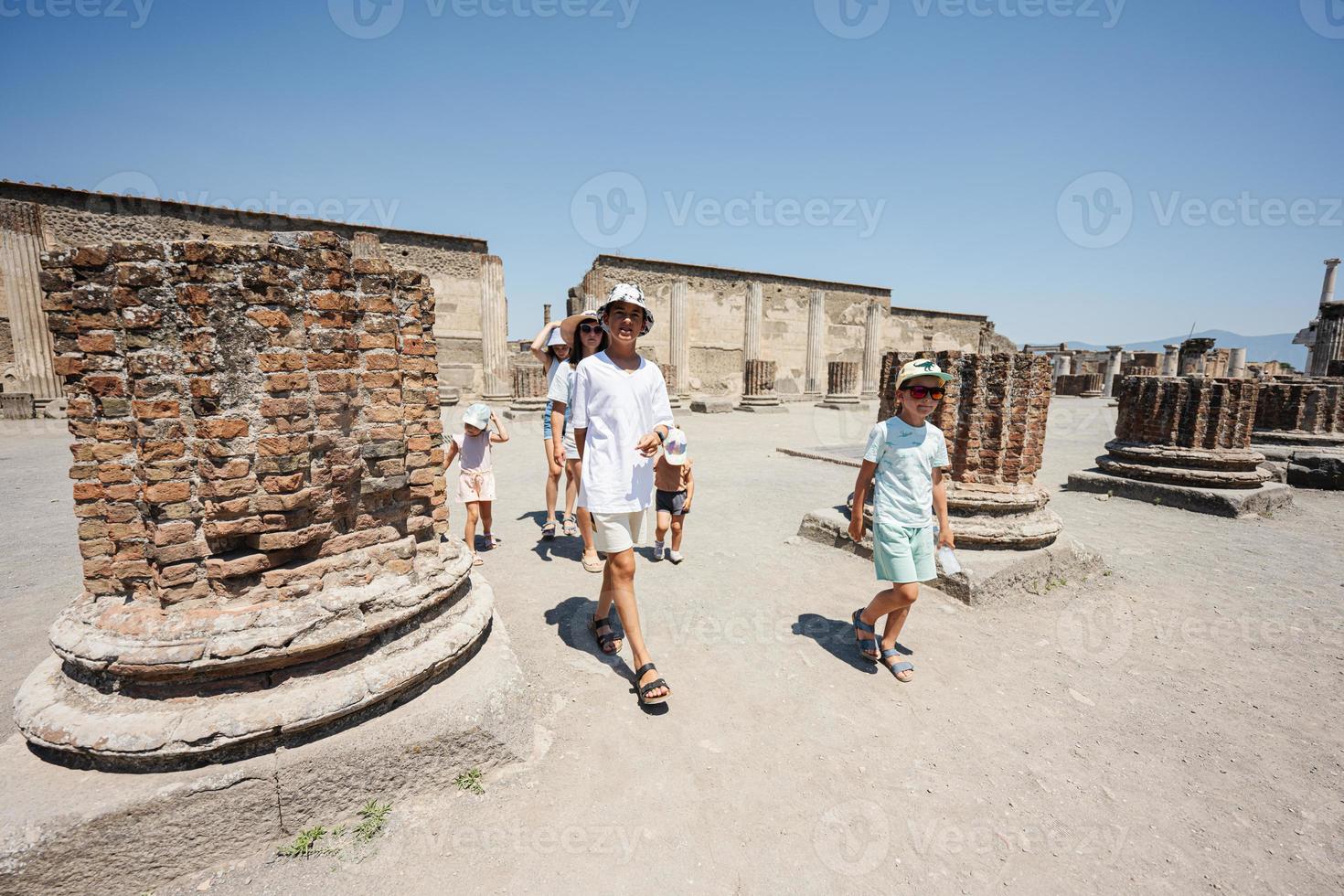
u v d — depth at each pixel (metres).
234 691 2.09
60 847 1.75
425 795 2.18
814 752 2.44
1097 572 4.57
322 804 2.03
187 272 2.00
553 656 3.12
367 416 2.48
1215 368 18.36
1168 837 2.04
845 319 29.27
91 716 1.99
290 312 2.19
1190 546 5.46
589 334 3.88
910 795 2.21
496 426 4.99
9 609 3.71
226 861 1.92
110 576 2.21
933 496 3.12
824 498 7.07
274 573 2.24
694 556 4.86
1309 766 2.43
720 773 2.30
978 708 2.79
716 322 25.72
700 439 13.41
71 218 15.77
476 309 21.77
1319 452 8.67
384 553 2.54
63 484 7.68
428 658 2.40
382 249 20.20
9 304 15.17
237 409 2.09
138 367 2.02
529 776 2.27
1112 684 3.04
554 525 5.17
